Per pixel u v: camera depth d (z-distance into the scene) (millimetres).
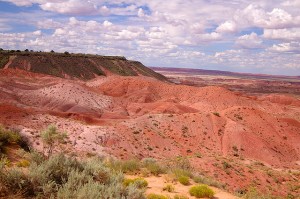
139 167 17125
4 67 186375
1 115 61688
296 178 52125
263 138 88188
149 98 158000
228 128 87875
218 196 13062
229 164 49500
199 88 166375
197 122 90250
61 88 126938
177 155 69375
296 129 98938
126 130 73312
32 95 120000
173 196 11367
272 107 158250
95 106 122500
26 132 32500
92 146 56156
